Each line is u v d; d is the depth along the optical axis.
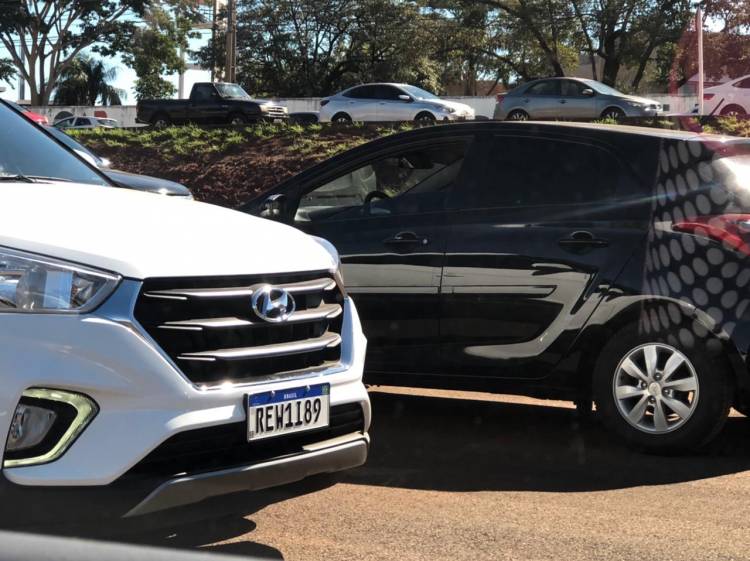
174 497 3.15
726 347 4.86
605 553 3.75
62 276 3.14
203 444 3.26
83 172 4.62
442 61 48.91
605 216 5.21
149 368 3.13
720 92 22.66
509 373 5.36
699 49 21.39
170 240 3.44
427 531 3.96
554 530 4.00
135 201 3.92
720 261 4.88
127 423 3.10
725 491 4.54
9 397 3.02
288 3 50.16
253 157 18.45
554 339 5.23
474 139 5.70
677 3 40.84
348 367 3.80
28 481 3.01
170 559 3.24
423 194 5.75
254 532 3.90
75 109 42.97
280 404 3.46
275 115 28.52
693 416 4.94
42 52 48.41
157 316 3.21
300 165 17.70
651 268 5.02
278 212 6.10
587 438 5.52
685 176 5.10
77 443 3.06
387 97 25.84
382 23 48.84
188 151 19.45
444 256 5.50
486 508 4.27
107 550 3.22
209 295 3.31
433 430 5.70
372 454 5.14
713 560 3.70
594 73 44.41
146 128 22.70
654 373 5.03
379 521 4.08
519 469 4.89
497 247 5.38
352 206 5.95
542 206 5.38
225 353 3.32
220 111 28.28
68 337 3.07
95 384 3.07
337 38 50.84
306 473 3.55
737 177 5.06
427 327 5.55
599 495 4.47
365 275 5.71
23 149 4.54
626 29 42.56
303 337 3.66
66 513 3.06
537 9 42.94
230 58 39.41
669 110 30.94
